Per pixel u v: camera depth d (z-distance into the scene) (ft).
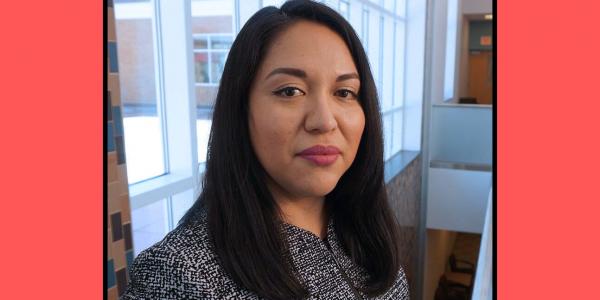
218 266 2.08
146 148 5.20
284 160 2.16
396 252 2.85
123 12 4.68
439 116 16.24
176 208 5.48
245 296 2.09
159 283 1.98
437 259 20.62
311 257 2.42
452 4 24.35
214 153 2.27
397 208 12.43
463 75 33.60
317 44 2.19
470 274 21.75
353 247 2.74
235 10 6.56
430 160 16.44
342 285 2.49
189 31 5.30
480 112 15.84
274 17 2.23
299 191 2.22
